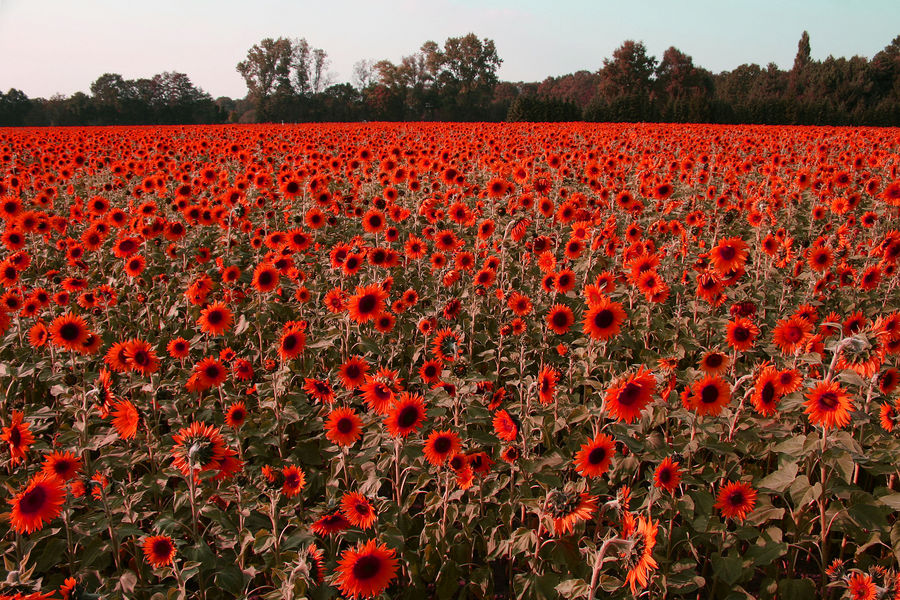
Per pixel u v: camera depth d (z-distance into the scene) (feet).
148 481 14.85
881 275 25.18
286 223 40.75
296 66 434.71
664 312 25.73
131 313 26.32
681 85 393.50
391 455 14.99
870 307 25.46
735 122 244.42
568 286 22.24
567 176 52.26
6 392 16.87
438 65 470.39
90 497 13.88
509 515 14.20
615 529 13.73
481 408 15.47
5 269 22.48
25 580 9.45
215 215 35.99
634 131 116.47
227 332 22.93
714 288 20.34
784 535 15.42
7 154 64.03
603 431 15.03
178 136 116.37
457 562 14.11
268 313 22.56
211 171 45.37
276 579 12.09
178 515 14.57
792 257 28.66
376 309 19.10
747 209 41.34
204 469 13.05
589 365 17.97
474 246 34.24
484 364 23.16
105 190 48.73
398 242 36.01
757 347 21.85
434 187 45.37
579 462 12.79
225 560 13.24
